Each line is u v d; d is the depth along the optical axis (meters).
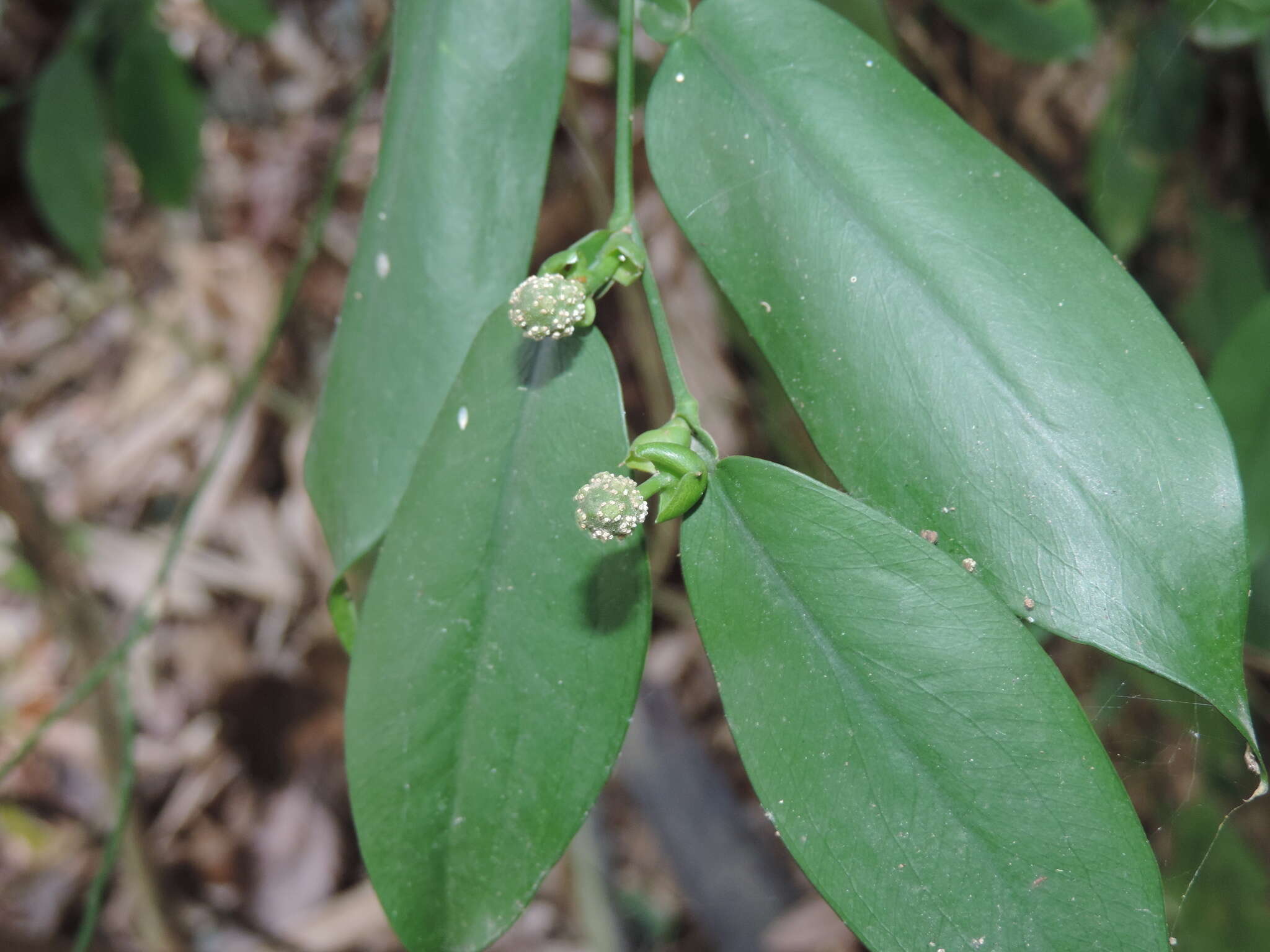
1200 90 0.27
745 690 0.13
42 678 0.48
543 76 0.16
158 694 0.47
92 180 0.30
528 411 0.15
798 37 0.15
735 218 0.15
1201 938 0.26
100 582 0.48
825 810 0.13
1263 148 0.29
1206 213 0.31
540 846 0.14
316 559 0.48
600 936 0.40
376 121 0.50
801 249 0.14
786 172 0.14
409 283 0.16
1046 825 0.12
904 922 0.12
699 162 0.15
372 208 0.17
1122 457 0.13
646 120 0.15
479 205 0.16
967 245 0.14
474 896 0.14
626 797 0.45
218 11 0.32
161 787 0.46
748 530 0.14
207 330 0.50
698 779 0.40
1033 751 0.12
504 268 0.16
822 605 0.13
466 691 0.15
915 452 0.13
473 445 0.15
